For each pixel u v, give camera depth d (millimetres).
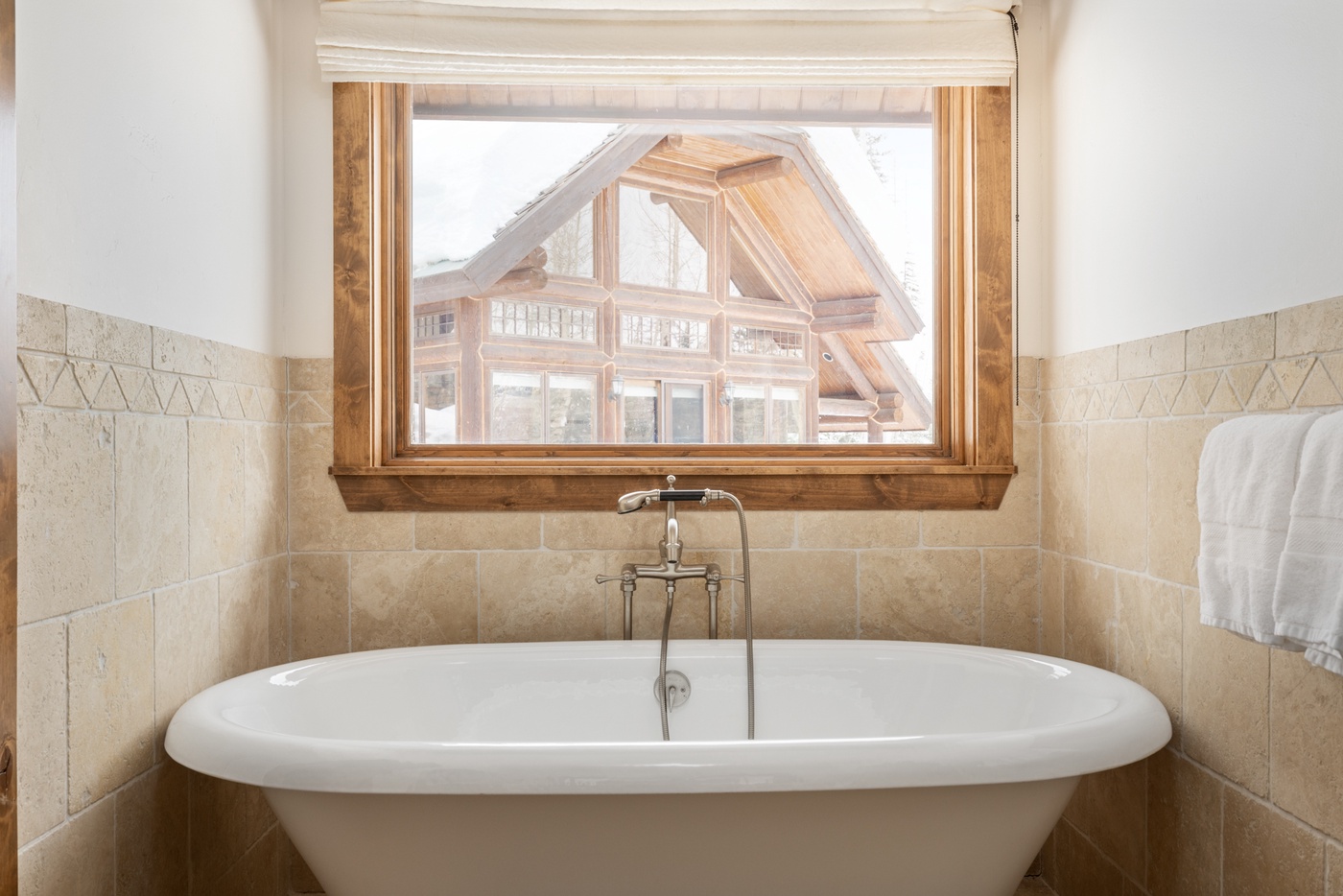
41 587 1319
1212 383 1646
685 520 2326
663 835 1458
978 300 2344
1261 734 1516
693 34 2281
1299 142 1417
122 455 1538
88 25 1451
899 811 1466
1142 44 1893
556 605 2314
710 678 2127
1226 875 1606
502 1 2250
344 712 1935
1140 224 1897
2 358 1199
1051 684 1898
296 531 2287
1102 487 2049
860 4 2273
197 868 1806
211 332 1892
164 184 1696
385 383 2350
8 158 1206
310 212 2293
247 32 2094
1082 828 2152
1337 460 1191
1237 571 1366
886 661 2109
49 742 1336
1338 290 1332
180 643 1742
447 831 1451
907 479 2338
